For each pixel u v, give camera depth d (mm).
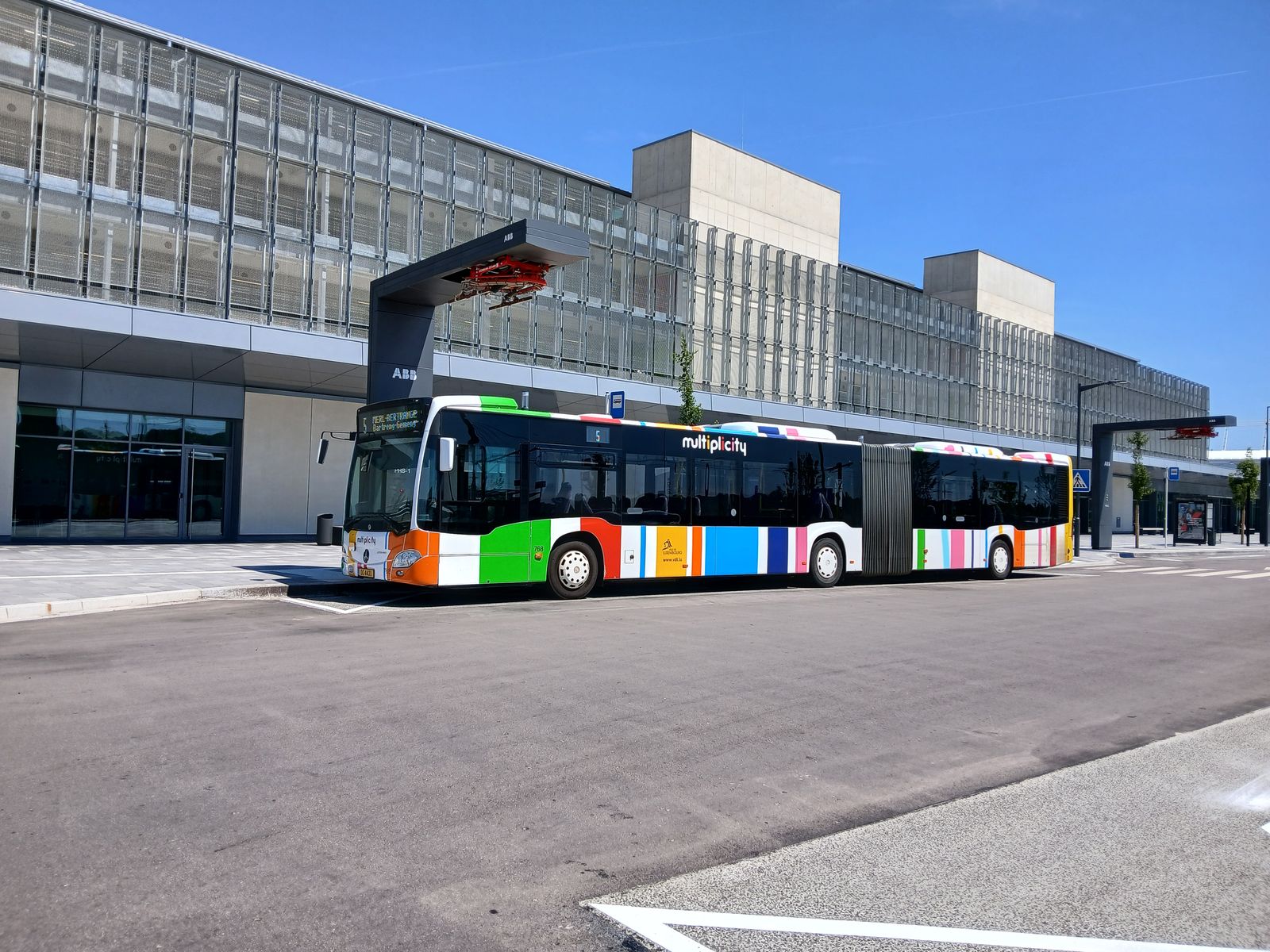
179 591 13859
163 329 20781
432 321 18094
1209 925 3746
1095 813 5098
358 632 10898
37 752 5664
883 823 4875
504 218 28078
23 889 3773
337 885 3904
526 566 14641
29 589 13781
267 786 5133
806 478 18375
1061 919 3773
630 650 9945
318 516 26922
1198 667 9992
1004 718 7355
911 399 43438
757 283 36281
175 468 25891
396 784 5238
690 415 26406
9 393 23062
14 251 20703
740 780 5543
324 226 24984
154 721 6449
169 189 22766
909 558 20141
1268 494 49781
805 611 14125
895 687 8383
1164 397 61969
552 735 6352
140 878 3904
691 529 16500
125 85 22250
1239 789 5562
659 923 3643
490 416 14492
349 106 25500
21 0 21000
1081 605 16281
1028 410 50438
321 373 24906
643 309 31906
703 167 35188
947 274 50750
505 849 4363
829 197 40062
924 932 3633
